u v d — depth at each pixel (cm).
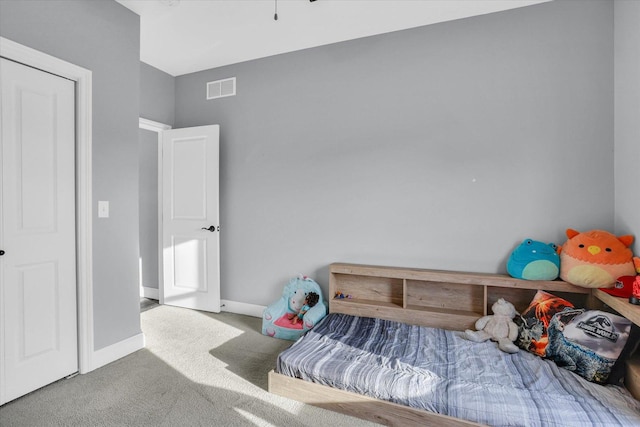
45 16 181
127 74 231
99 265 212
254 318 307
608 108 208
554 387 152
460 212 243
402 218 259
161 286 349
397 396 155
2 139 167
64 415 162
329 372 170
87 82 203
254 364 217
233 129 321
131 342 233
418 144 253
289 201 298
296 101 294
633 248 187
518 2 221
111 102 220
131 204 235
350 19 243
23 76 175
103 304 215
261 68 307
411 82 254
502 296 233
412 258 256
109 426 155
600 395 146
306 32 262
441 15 238
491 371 168
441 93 246
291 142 296
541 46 221
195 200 326
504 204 232
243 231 318
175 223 337
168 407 169
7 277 170
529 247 213
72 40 195
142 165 374
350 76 273
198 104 337
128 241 233
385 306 250
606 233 195
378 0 220
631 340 156
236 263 322
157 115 329
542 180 223
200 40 275
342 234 279
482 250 238
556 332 178
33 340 181
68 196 197
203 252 325
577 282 192
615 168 206
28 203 178
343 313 260
